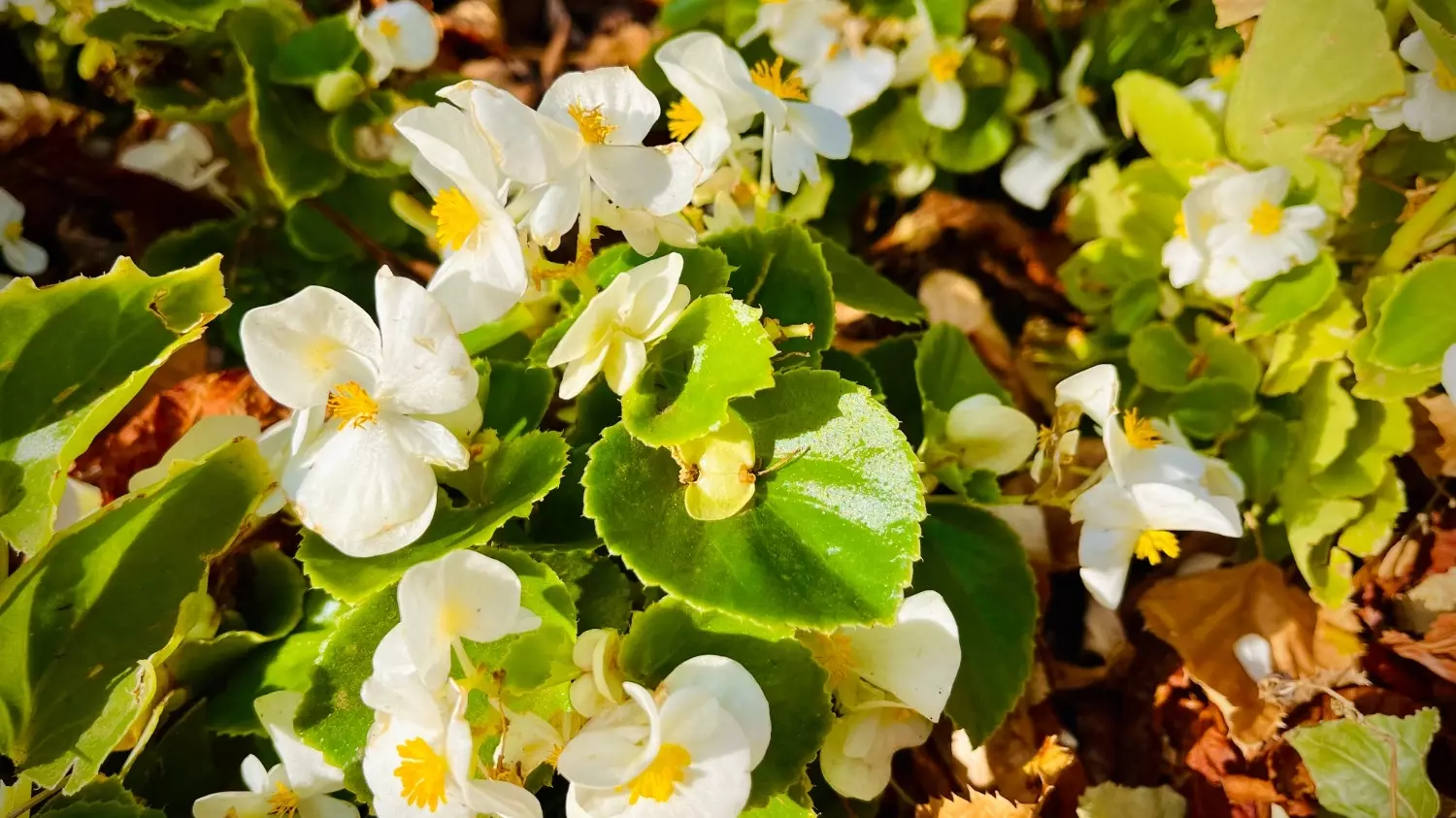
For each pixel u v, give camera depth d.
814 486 0.33
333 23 0.40
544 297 0.36
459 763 0.30
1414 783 0.36
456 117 0.32
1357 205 0.39
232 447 0.33
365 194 0.41
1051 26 0.42
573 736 0.32
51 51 0.41
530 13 0.47
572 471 0.35
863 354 0.39
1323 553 0.39
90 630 0.33
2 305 0.32
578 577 0.34
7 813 0.33
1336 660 0.38
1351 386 0.38
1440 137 0.37
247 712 0.34
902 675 0.34
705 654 0.33
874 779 0.35
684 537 0.33
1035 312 0.43
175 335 0.33
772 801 0.33
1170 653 0.40
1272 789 0.38
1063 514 0.40
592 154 0.32
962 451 0.37
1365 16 0.36
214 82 0.41
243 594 0.36
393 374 0.31
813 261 0.36
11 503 0.32
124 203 0.42
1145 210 0.40
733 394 0.32
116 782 0.33
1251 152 0.39
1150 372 0.40
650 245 0.33
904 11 0.41
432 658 0.31
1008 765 0.38
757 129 0.40
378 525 0.32
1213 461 0.37
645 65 0.43
